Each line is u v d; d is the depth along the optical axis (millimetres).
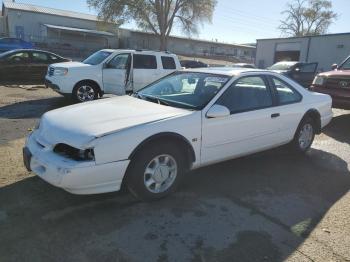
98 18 45125
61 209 3752
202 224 3596
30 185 4270
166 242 3254
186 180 4730
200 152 4312
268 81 5312
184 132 4070
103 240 3238
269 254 3145
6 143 6020
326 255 3170
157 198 4043
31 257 2959
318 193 4504
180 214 3779
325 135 7676
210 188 4500
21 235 3258
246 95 4918
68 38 50438
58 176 3410
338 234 3525
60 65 10289
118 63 10523
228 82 4719
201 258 3047
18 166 4875
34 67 15961
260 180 4848
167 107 4434
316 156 6062
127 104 4551
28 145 3971
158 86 5285
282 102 5449
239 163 5516
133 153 3707
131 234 3355
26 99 11133
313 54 31109
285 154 6098
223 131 4504
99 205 3879
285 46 33500
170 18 46438
